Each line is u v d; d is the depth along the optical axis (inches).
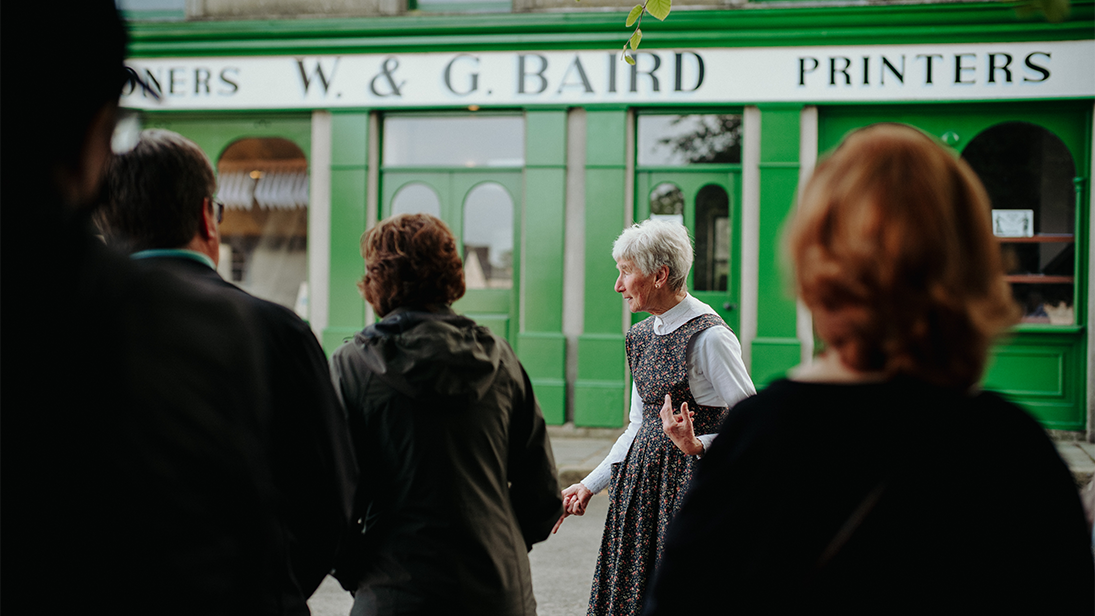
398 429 68.1
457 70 295.6
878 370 37.9
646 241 92.9
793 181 282.0
